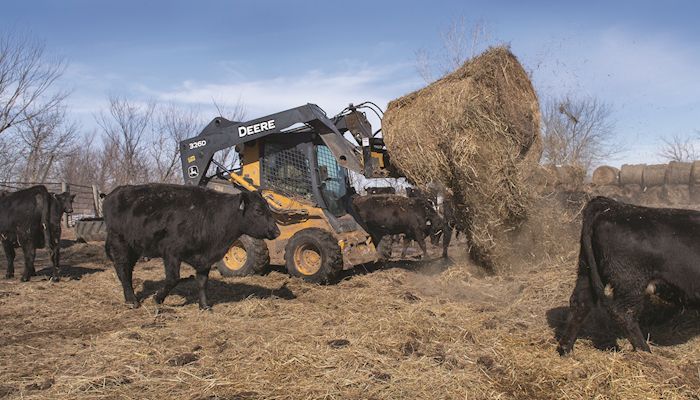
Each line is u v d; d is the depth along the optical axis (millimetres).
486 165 7066
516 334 5285
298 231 8500
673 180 15273
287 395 3875
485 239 7504
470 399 3816
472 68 7270
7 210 8688
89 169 31672
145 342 5172
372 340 5012
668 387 3961
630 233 4504
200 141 9336
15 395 3951
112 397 3908
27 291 7688
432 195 10859
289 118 8656
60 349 5031
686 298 4496
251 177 9266
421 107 7395
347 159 8461
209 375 4258
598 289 4602
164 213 6594
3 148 22000
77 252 12719
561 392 3918
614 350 4715
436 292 7371
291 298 7223
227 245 6695
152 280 8641
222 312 6414
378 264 10141
